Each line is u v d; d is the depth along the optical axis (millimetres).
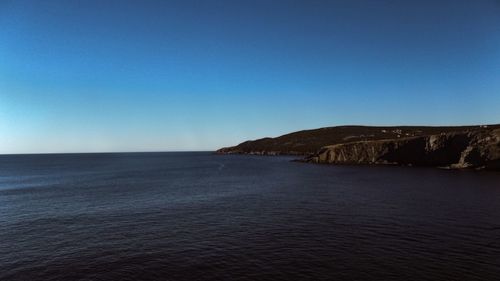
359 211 45094
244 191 66062
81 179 96812
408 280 23391
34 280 24547
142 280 24141
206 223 39500
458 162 125688
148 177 100125
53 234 35781
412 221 39219
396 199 54344
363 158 152000
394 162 143000
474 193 60188
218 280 23938
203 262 27219
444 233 34156
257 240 32656
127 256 28859
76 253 29828
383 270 25078
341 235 33906
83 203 54031
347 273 24672
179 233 35469
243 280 23859
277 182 81000
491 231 34781
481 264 26016
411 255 28000
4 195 65188
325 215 42875
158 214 44875
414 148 138875
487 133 120062
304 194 60938
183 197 59062
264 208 48031
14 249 31109
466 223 38062
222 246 31047
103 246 31609
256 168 133250
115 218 42844
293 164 158250
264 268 25812
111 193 65125
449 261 26656
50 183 87062
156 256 28734
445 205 48781
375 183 76938
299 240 32469
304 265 26250
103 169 143375
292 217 41969
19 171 138000
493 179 83375
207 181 85938
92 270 26062
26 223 40750
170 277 24562
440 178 87062
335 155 162750
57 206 51781
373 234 34094
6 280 24609
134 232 36156
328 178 89250
